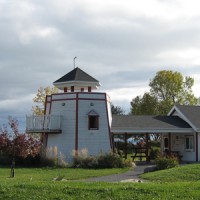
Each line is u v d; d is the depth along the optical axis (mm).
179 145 46219
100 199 14211
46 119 42094
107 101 43125
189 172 25500
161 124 44312
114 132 42375
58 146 42000
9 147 29016
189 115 45750
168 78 76000
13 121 33500
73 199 14266
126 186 16219
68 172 30922
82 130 41750
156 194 14859
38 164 38438
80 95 42219
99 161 36312
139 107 75625
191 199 14094
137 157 47531
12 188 15992
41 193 15156
